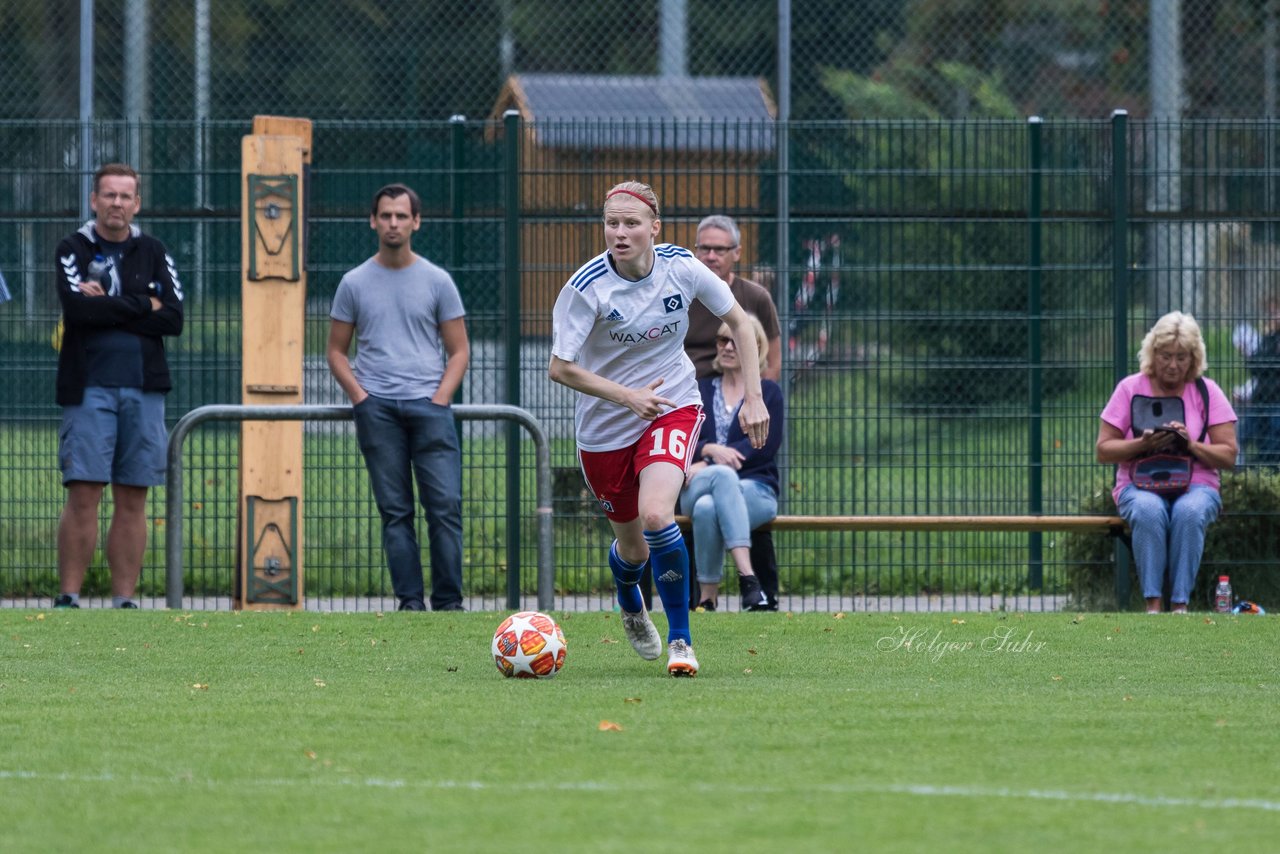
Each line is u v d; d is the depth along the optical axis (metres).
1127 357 37.47
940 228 37.53
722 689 20.38
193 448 36.97
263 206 34.03
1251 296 37.59
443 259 37.06
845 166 37.53
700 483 32.16
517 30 45.69
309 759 16.00
